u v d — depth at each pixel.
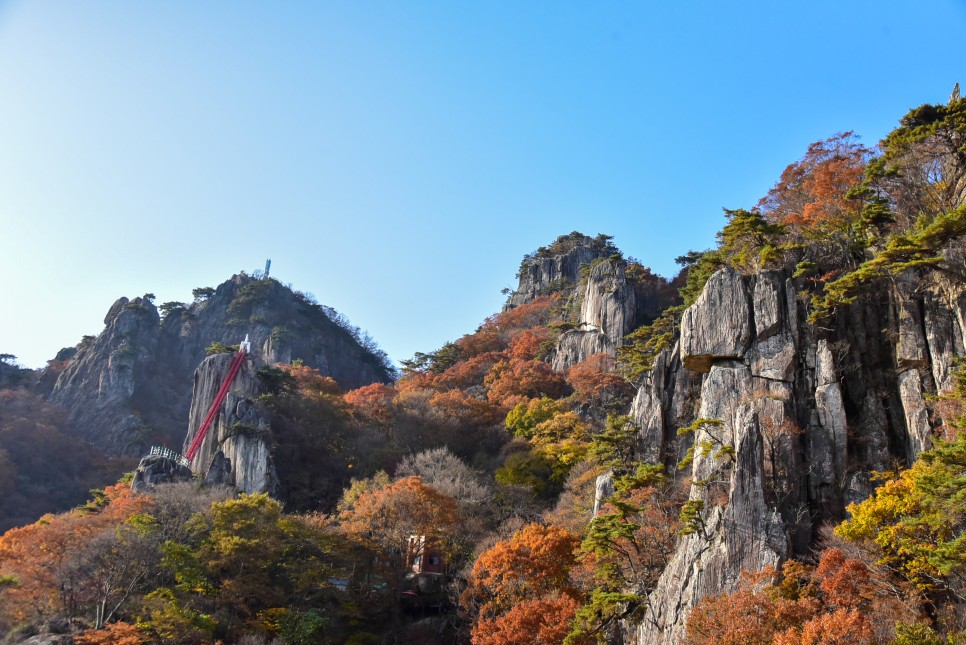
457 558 76.00
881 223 64.38
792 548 48.72
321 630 65.06
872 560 44.38
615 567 57.91
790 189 86.94
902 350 56.34
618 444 69.31
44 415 167.38
